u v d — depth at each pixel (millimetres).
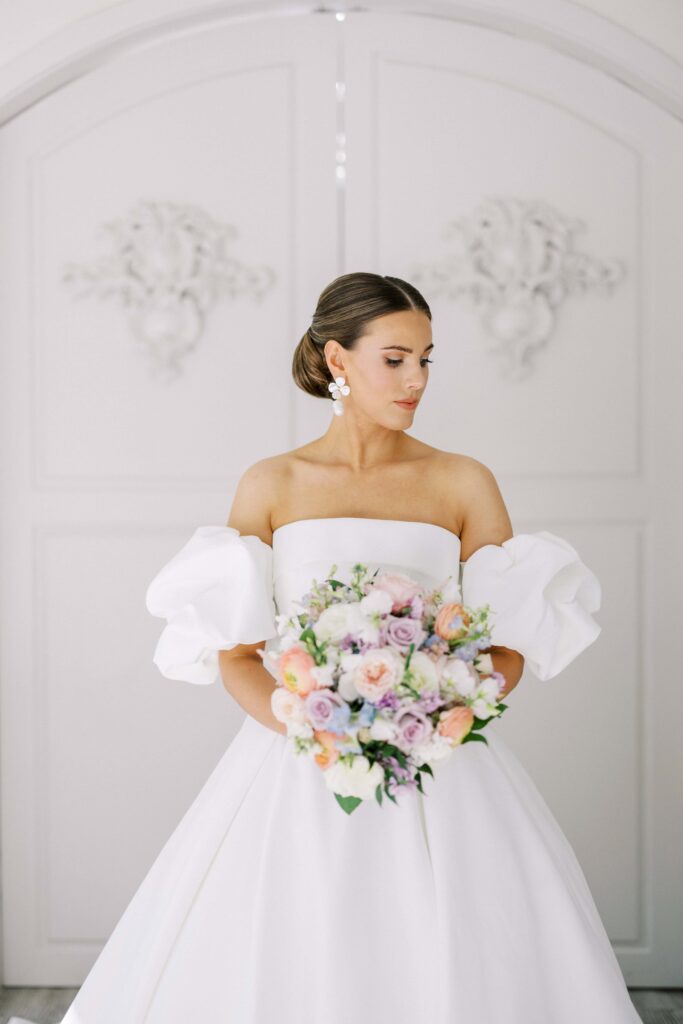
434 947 1647
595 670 2965
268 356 2953
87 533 2963
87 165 2957
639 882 2971
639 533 2975
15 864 2971
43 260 2953
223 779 1932
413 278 2953
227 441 2959
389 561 1890
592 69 2957
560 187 2959
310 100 2959
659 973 2963
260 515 2014
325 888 1667
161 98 2959
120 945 1944
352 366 1936
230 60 2957
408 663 1573
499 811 1802
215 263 2943
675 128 2957
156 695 2965
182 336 2941
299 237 2957
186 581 1929
